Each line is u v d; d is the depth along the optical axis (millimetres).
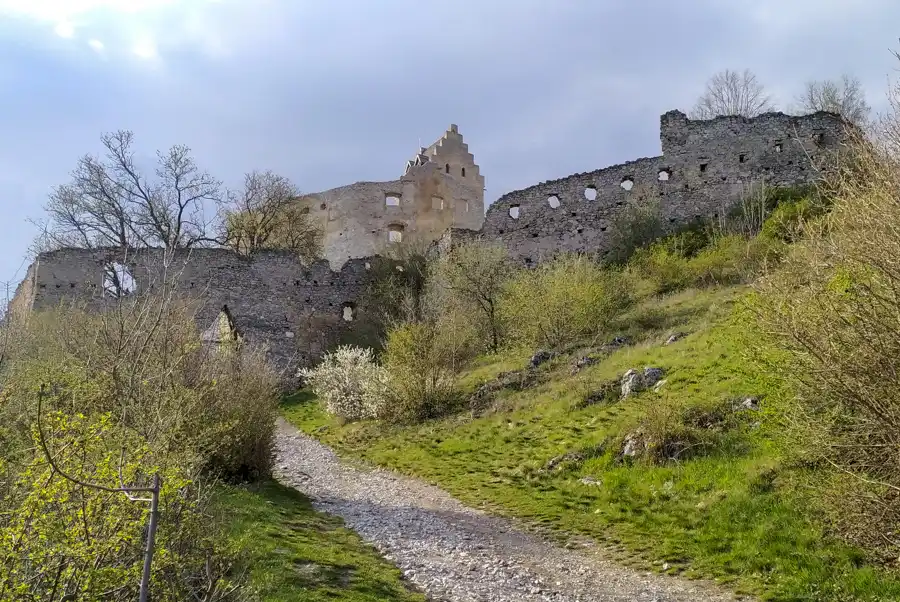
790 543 8320
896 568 7145
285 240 37219
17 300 28141
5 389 6430
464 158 48625
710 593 7738
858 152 7230
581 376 17172
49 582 4188
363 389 20156
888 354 6379
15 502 4434
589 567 8695
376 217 41719
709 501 9867
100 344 8516
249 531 8094
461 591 7609
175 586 5012
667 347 16953
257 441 11484
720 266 23344
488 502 11805
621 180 31172
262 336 29312
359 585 7191
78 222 30125
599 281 21984
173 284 9328
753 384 11578
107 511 4500
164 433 6238
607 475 11656
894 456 6543
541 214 31625
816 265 7043
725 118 30438
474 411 17703
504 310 23062
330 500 11844
